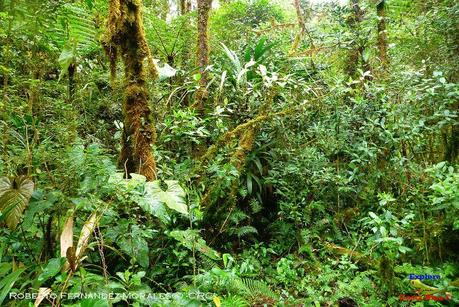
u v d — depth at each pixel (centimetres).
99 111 393
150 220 249
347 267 277
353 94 388
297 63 478
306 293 258
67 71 324
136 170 273
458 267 240
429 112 321
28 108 277
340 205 345
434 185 218
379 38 436
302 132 370
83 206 208
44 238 218
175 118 332
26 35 287
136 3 267
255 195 350
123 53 272
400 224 279
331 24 542
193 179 307
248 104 352
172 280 239
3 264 193
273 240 328
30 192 199
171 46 473
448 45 346
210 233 304
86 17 335
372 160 325
